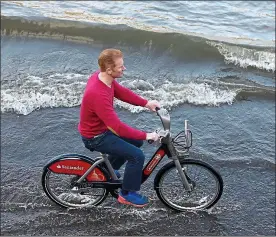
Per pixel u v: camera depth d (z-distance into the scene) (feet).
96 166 15.15
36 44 29.86
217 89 24.88
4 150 19.83
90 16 34.42
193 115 22.79
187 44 29.53
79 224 15.58
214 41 30.17
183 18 35.81
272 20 36.19
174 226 15.58
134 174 14.56
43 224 15.57
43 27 31.60
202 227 15.61
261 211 16.56
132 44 29.91
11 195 16.93
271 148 20.45
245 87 25.32
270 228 15.84
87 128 13.80
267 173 18.66
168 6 37.81
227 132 21.56
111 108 13.05
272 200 17.16
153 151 19.75
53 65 27.37
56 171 15.35
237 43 30.78
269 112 23.35
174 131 21.45
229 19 36.22
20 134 20.94
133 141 14.66
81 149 20.15
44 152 19.84
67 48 29.48
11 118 22.03
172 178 16.56
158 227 15.52
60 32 31.09
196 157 19.47
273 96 24.68
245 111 23.32
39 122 21.80
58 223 15.61
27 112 22.45
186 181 15.30
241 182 18.06
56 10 35.24
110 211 16.11
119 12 36.04
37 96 23.43
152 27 33.24
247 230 15.67
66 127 21.53
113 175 15.29
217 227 15.65
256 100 24.30
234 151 20.11
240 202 16.92
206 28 34.19
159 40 30.01
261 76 26.78
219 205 16.65
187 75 26.68
